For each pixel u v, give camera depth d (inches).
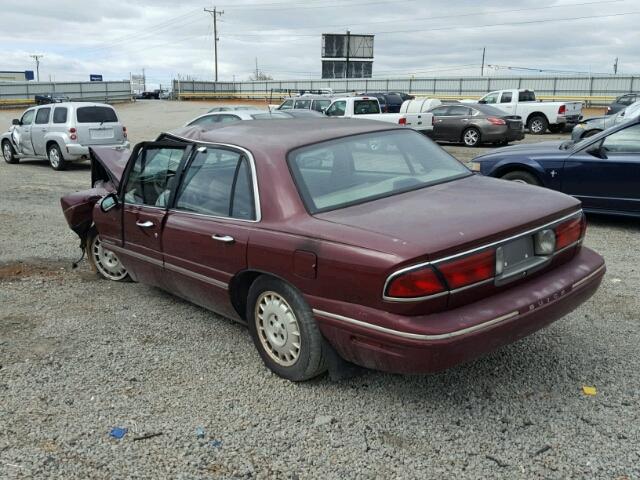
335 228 133.3
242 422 136.5
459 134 852.0
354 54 3100.4
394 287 119.6
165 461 123.3
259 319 156.5
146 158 193.5
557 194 156.5
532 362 159.9
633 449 122.5
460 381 151.4
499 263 129.1
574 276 144.5
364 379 153.9
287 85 2519.7
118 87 2310.5
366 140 168.1
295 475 118.0
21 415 140.9
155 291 226.1
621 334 176.1
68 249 289.0
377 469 119.0
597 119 709.3
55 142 612.7
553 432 129.0
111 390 151.8
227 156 162.9
